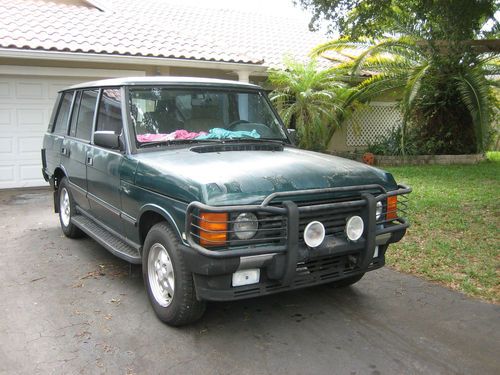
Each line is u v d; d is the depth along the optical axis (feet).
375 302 15.12
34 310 14.48
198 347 12.32
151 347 12.31
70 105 21.33
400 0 31.30
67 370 11.26
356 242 12.78
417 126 49.78
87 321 13.76
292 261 11.66
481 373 11.12
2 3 40.63
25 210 28.63
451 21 28.55
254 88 17.95
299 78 44.11
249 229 11.53
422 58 45.57
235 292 11.77
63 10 42.22
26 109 35.60
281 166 13.05
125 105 15.37
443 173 40.29
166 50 37.96
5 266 18.44
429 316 14.08
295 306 14.85
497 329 13.23
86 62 36.40
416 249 19.77
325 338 12.80
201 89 16.71
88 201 18.70
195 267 11.55
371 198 12.86
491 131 44.52
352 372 11.18
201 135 15.92
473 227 22.84
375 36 34.14
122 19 43.47
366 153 48.55
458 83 43.50
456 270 17.58
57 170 22.43
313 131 44.65
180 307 12.57
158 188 13.04
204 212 11.23
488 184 34.68
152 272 13.85
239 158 13.71
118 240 16.61
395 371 11.21
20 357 11.81
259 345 12.42
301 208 11.83
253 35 54.85
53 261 19.03
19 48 32.60
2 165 35.42
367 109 52.85
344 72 46.11
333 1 28.40
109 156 15.92
